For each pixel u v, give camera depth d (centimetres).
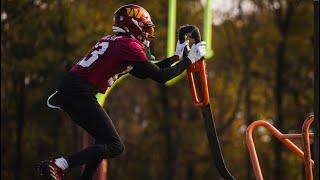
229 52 6731
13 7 5656
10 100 6419
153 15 5547
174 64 1317
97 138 1252
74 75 1259
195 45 1317
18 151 6394
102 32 5347
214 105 7219
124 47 1260
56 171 1201
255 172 1435
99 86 1261
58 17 5594
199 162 7494
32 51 5853
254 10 6631
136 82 7331
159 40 5300
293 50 6625
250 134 1470
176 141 7138
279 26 6562
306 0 6469
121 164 7888
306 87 6750
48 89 6022
